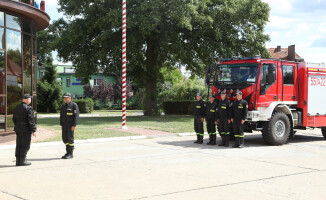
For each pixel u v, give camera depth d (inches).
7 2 506.3
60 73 2298.2
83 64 1034.7
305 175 306.7
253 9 1017.5
